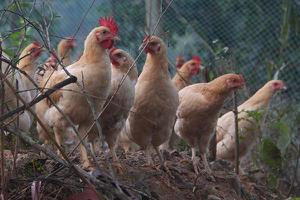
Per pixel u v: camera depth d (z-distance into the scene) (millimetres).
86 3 13219
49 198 6730
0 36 6910
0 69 5773
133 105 8758
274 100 13539
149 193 7820
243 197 9484
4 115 5477
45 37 6203
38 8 8453
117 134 8461
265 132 12703
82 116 7855
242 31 14945
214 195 8734
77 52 13055
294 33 14547
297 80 14430
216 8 14852
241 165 11984
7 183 6297
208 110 9516
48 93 5539
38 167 7180
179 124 9742
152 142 9094
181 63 13984
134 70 9109
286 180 12172
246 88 14008
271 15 14852
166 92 8828
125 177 8047
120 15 13656
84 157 7938
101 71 7812
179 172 9047
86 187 6605
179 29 14625
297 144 12812
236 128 10492
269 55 14820
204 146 9711
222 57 13680
